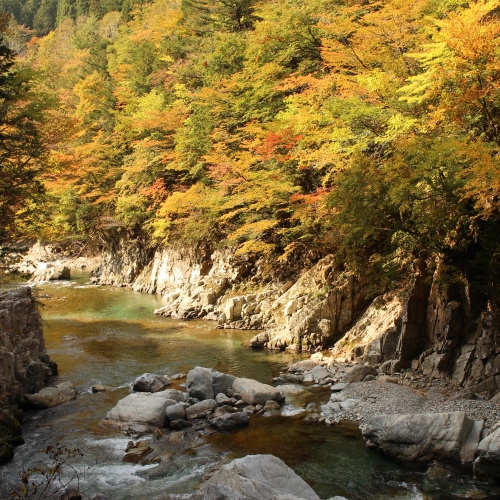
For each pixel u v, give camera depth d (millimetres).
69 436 13711
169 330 26156
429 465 11664
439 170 15266
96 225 44688
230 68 37156
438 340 17312
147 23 64750
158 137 38438
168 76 45062
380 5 29266
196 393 16203
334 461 12117
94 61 57781
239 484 9438
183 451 12750
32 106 18844
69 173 32062
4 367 14984
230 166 27641
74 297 36531
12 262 20281
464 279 16625
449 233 16797
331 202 17062
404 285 20250
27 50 78812
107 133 43812
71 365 20141
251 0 42219
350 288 22469
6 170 18875
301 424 14250
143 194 37938
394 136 18844
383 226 17109
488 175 13250
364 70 24172
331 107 21672
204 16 44438
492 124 16266
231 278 30016
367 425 12961
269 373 19172
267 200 25031
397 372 17672
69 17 86562
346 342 20969
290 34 31891
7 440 12914
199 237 32688
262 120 31125
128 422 14406
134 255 42406
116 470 11820
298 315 22641
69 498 10398
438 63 17516
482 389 15109
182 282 35219
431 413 12883
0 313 15992
